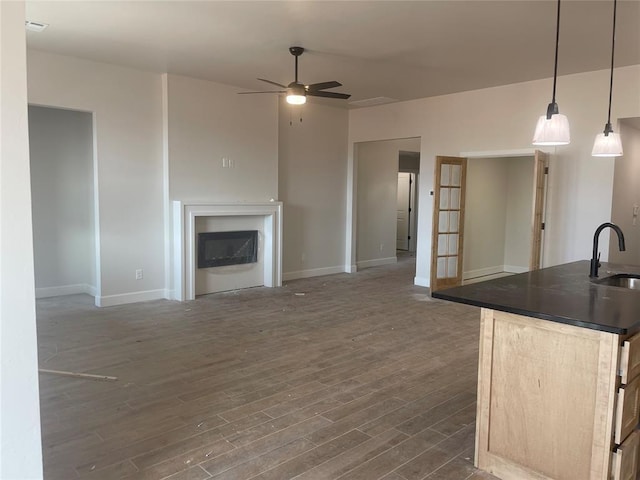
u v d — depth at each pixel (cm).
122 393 342
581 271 347
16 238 158
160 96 621
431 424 301
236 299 646
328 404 328
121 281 608
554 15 398
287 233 791
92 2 383
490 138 675
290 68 579
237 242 705
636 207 671
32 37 475
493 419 248
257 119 714
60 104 541
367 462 257
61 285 660
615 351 206
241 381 366
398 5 382
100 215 584
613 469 214
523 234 884
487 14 399
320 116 822
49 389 348
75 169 654
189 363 403
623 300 246
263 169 726
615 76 557
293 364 403
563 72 582
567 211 605
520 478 240
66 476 240
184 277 632
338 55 523
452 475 247
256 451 266
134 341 459
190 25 436
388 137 804
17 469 163
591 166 583
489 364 248
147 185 620
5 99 152
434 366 402
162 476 241
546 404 230
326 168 841
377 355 427
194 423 298
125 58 548
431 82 641
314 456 262
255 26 435
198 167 652
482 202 844
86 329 497
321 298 659
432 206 737
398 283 775
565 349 222
